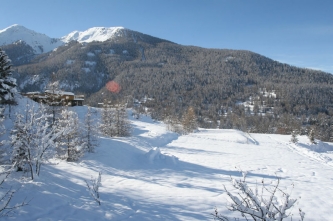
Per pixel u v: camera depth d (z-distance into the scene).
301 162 24.97
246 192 3.75
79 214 7.45
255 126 103.44
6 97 24.62
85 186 11.39
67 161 16.41
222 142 41.53
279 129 95.94
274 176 16.72
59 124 15.98
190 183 13.45
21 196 8.45
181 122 63.91
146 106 143.00
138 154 22.03
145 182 13.19
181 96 163.88
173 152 27.44
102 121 34.97
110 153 19.36
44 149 11.36
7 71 25.45
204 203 9.11
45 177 11.93
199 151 29.72
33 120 11.12
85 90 182.62
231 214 7.78
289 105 134.00
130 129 38.25
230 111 141.88
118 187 11.68
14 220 6.67
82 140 18.30
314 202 10.09
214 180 14.51
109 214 7.56
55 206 8.00
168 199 9.68
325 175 17.89
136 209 8.24
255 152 31.61
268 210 3.52
